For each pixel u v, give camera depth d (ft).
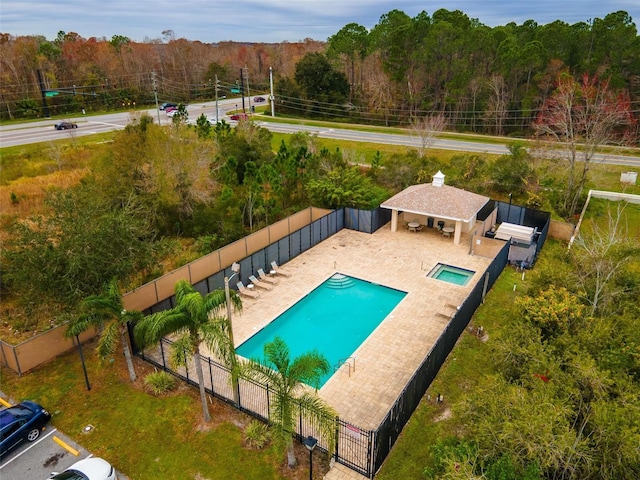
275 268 87.04
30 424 47.80
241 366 43.60
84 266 57.36
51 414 51.67
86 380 54.85
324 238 102.94
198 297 44.24
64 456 46.42
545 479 34.06
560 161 127.95
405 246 99.45
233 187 111.04
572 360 43.42
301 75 287.89
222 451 46.55
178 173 99.55
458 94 237.45
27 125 223.30
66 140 181.16
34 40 319.47
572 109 139.03
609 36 214.48
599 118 130.72
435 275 86.99
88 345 64.18
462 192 104.32
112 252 60.49
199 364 47.62
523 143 181.37
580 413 39.50
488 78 236.63
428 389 54.95
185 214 104.42
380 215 109.29
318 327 71.20
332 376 58.34
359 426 49.90
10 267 61.36
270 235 96.02
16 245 59.82
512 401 37.93
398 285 82.33
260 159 132.46
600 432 35.50
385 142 200.85
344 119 277.03
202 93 357.20
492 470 33.83
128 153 98.94
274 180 104.27
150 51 391.04
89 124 229.25
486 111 231.09
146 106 312.09
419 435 48.16
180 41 420.36
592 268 60.44
